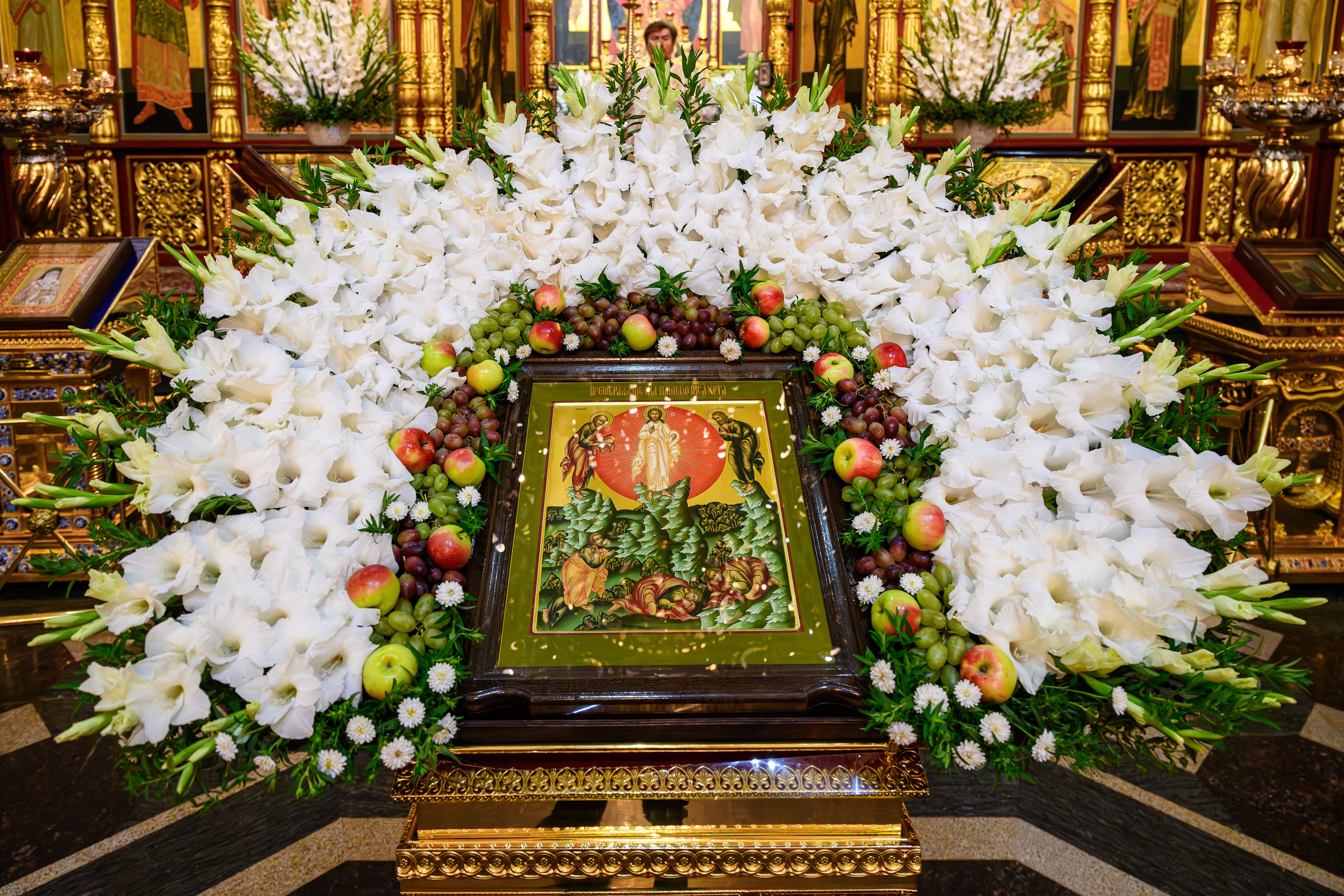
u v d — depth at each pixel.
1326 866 1.87
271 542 1.04
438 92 6.16
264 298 1.22
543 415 1.27
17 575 3.20
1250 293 3.24
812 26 6.36
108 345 1.13
